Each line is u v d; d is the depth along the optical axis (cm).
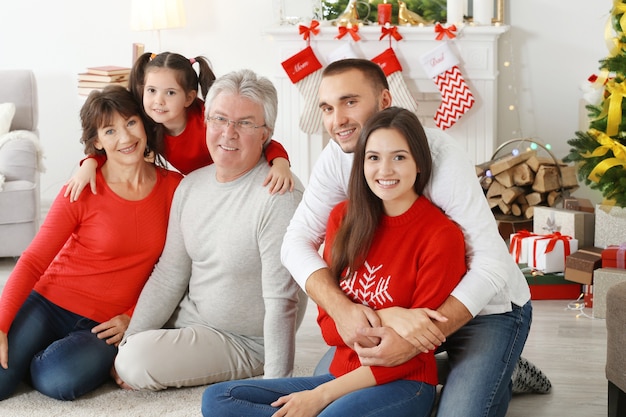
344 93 238
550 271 384
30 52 566
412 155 227
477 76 486
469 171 237
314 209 256
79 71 564
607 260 361
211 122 273
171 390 289
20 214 434
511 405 277
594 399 281
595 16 496
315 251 251
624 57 349
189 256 293
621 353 245
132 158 289
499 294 241
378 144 226
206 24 546
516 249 398
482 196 237
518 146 512
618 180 356
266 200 276
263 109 274
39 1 559
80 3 555
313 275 242
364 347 229
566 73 505
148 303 293
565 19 499
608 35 367
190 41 550
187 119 304
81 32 559
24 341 287
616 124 351
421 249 229
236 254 280
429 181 236
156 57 294
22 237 436
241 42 545
